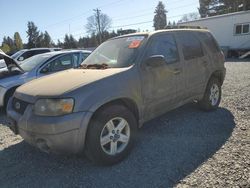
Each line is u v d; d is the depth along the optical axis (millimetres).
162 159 3678
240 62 18328
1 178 3426
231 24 23656
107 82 3523
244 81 9281
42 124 3156
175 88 4562
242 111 5652
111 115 3488
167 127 4867
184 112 5707
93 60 4660
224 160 3545
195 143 4133
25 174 3498
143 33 4508
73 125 3152
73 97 3197
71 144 3201
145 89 3994
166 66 4367
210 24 25219
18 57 15938
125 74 3752
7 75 6551
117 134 3613
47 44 82562
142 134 4566
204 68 5285
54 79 3783
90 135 3328
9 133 5098
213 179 3117
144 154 3846
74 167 3604
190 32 5246
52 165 3695
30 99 3396
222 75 5918
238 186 2955
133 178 3254
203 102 5543
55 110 3156
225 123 4961
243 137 4273
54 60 7148
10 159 3938
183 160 3617
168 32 4715
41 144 3299
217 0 57250
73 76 3748
